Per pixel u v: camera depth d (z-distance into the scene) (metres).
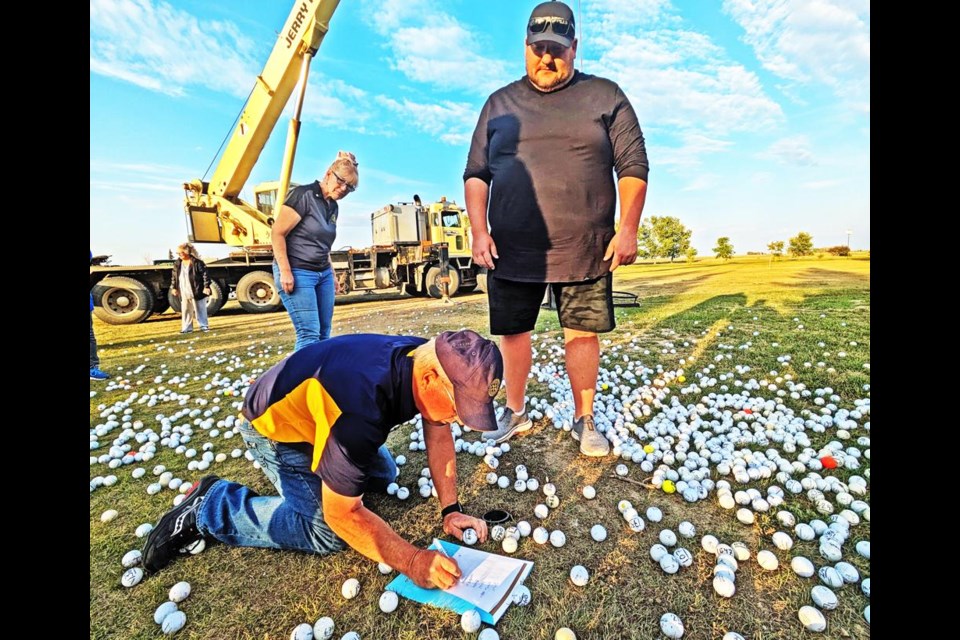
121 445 2.65
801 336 4.46
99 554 1.63
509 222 2.24
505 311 2.39
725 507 1.80
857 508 1.67
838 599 1.30
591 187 2.13
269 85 8.52
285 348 5.55
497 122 2.27
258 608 1.36
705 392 3.18
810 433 2.39
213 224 10.37
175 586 1.40
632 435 2.52
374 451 1.19
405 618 1.30
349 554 1.56
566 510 1.83
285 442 1.44
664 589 1.38
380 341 1.31
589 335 2.33
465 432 2.65
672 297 8.20
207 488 1.60
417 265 11.87
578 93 2.12
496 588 1.35
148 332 7.63
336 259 11.70
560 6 2.06
